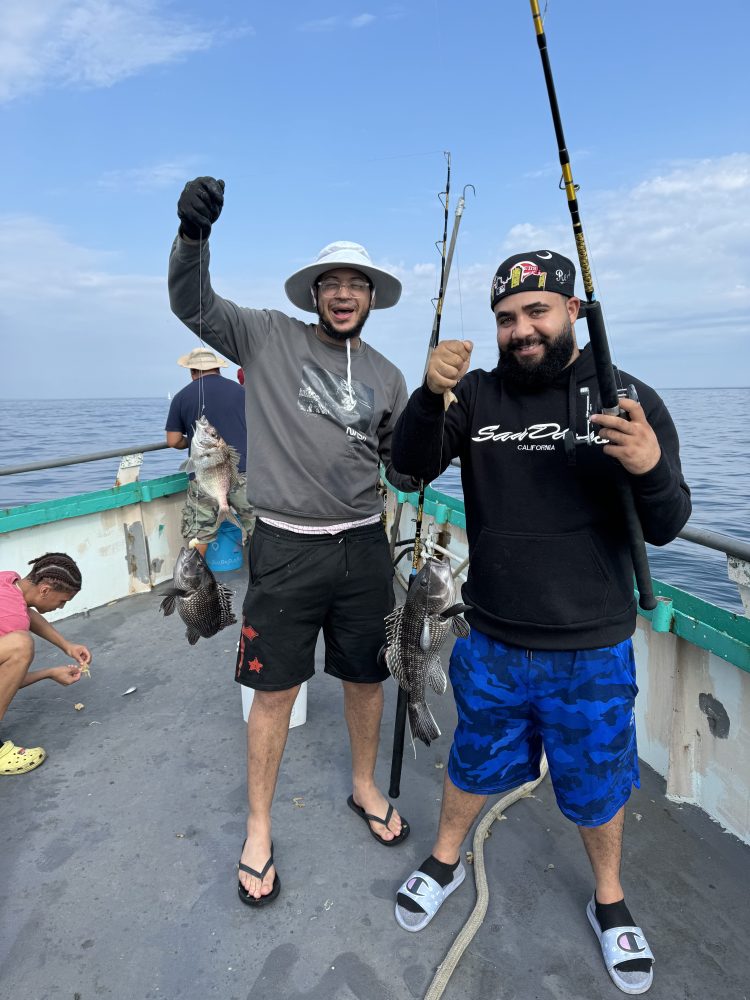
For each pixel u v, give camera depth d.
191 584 2.32
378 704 2.34
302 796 2.62
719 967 1.87
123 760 2.85
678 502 1.56
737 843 2.33
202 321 1.99
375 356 2.31
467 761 1.93
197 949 1.94
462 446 1.88
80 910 2.07
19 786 2.68
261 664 2.08
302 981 1.84
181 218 1.79
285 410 2.08
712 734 2.41
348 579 2.16
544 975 1.85
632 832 2.38
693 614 2.39
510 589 1.76
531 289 1.64
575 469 1.67
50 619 4.31
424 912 2.00
